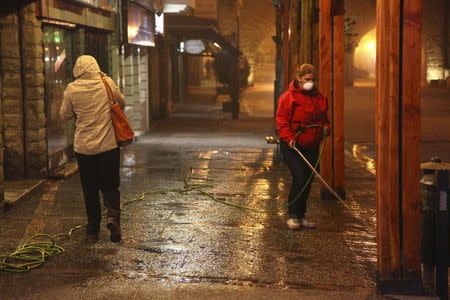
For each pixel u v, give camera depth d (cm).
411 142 780
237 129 2973
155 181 1555
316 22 1551
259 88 6419
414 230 790
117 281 834
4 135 1469
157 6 2981
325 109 1077
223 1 5631
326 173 1348
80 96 973
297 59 1853
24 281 834
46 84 1557
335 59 1326
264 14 6500
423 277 828
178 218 1172
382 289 799
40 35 1500
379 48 782
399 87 780
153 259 926
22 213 1198
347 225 1138
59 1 1589
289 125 1062
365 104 4488
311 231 1093
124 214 1200
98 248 977
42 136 1509
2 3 1430
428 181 800
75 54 1811
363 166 1859
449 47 6462
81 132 983
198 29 3603
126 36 2309
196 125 3170
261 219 1173
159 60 3491
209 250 973
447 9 6462
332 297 786
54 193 1382
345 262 924
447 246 777
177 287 814
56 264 902
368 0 6662
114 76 2245
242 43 6556
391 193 789
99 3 1938
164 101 3519
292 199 1093
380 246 798
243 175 1662
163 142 2414
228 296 786
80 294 789
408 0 763
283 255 953
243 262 918
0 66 1453
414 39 768
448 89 5909
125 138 990
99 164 997
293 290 808
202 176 1639
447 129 2892
